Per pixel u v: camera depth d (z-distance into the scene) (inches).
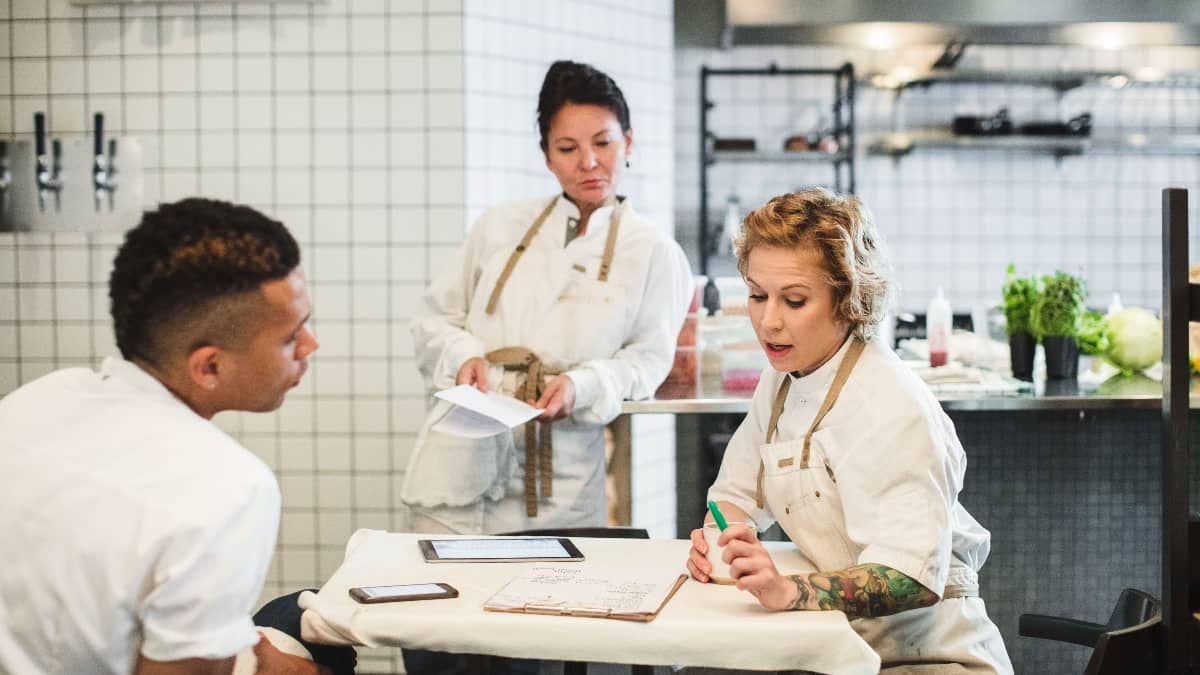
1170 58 224.4
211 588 54.2
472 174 145.4
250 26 144.7
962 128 214.8
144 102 145.9
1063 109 223.8
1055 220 225.9
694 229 221.0
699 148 219.8
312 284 146.3
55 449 55.8
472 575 68.6
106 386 58.7
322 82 144.8
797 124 221.5
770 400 77.9
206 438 56.9
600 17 161.5
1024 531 126.3
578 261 109.1
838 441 68.7
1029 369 129.2
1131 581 126.0
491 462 106.9
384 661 144.7
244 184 146.0
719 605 62.6
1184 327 74.9
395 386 146.3
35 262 146.8
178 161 146.2
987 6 189.3
